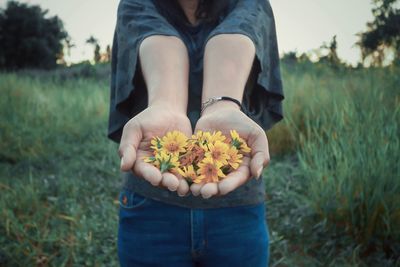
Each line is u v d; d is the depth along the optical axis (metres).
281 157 5.47
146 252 1.60
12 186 4.80
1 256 3.33
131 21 1.72
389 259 3.35
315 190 3.97
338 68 6.35
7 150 6.19
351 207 3.61
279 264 3.43
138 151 1.50
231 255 1.60
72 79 10.41
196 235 1.58
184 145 1.48
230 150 1.45
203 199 1.57
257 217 1.64
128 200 1.65
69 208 4.18
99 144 6.49
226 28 1.64
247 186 1.61
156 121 1.52
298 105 5.66
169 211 1.58
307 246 3.63
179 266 1.60
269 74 1.74
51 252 3.54
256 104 1.75
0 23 11.82
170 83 1.60
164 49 1.63
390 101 4.59
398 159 3.74
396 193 3.63
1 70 11.34
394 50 5.45
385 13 5.39
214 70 1.60
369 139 3.79
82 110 8.12
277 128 5.55
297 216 4.02
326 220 3.72
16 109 7.52
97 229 3.77
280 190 4.44
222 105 1.57
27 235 3.57
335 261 3.41
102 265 3.32
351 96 4.99
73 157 6.04
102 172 5.40
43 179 5.02
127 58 1.70
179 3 1.74
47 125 7.22
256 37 1.66
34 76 10.79
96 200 4.61
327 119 5.18
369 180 3.64
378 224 3.60
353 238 3.66
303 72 6.73
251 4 1.76
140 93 1.73
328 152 4.38
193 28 1.75
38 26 11.81
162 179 1.38
